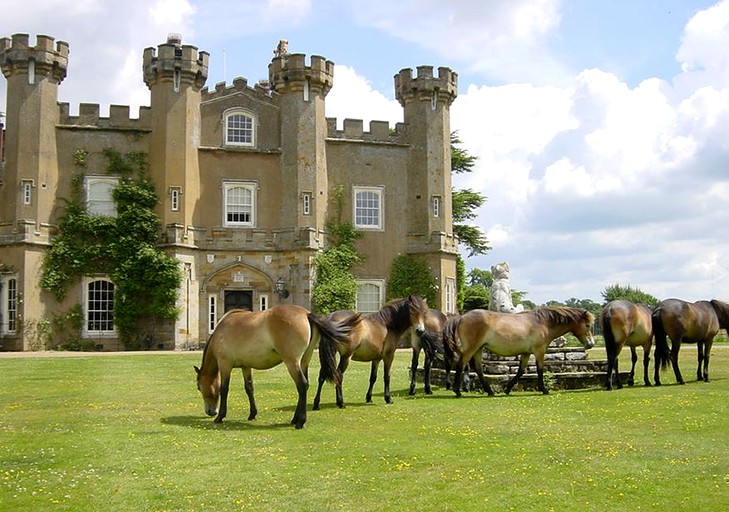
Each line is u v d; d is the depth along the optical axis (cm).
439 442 927
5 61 3444
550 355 1648
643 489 703
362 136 3853
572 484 720
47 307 3384
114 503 664
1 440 942
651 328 1570
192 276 3519
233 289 3594
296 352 1067
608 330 1520
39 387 1587
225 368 1109
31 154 3403
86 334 3425
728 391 1435
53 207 3456
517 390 1516
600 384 1575
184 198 3516
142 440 944
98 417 1144
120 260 3456
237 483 729
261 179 3694
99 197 3525
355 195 3809
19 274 3325
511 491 698
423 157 3884
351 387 1609
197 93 3631
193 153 3588
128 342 3438
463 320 1428
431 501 667
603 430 1009
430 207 3847
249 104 3731
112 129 3541
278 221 3684
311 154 3678
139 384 1658
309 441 942
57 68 3497
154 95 3575
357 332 1279
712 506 650
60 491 700
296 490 704
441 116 3919
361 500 670
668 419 1098
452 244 3900
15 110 3431
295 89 3694
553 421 1091
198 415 1179
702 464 798
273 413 1196
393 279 3812
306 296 3569
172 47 3544
